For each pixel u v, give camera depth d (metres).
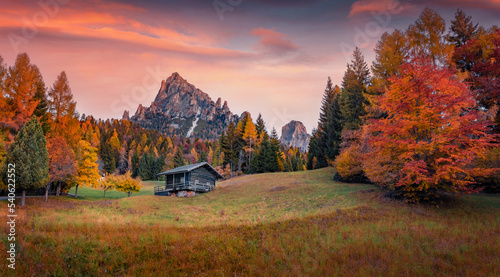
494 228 14.84
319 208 23.23
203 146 140.12
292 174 50.34
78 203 30.58
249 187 40.19
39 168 25.98
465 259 11.09
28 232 13.59
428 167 19.56
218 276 10.24
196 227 18.47
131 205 30.94
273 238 14.80
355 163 33.50
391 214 18.39
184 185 39.94
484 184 24.72
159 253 12.23
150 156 95.50
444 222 16.44
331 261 11.23
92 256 11.40
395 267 10.42
